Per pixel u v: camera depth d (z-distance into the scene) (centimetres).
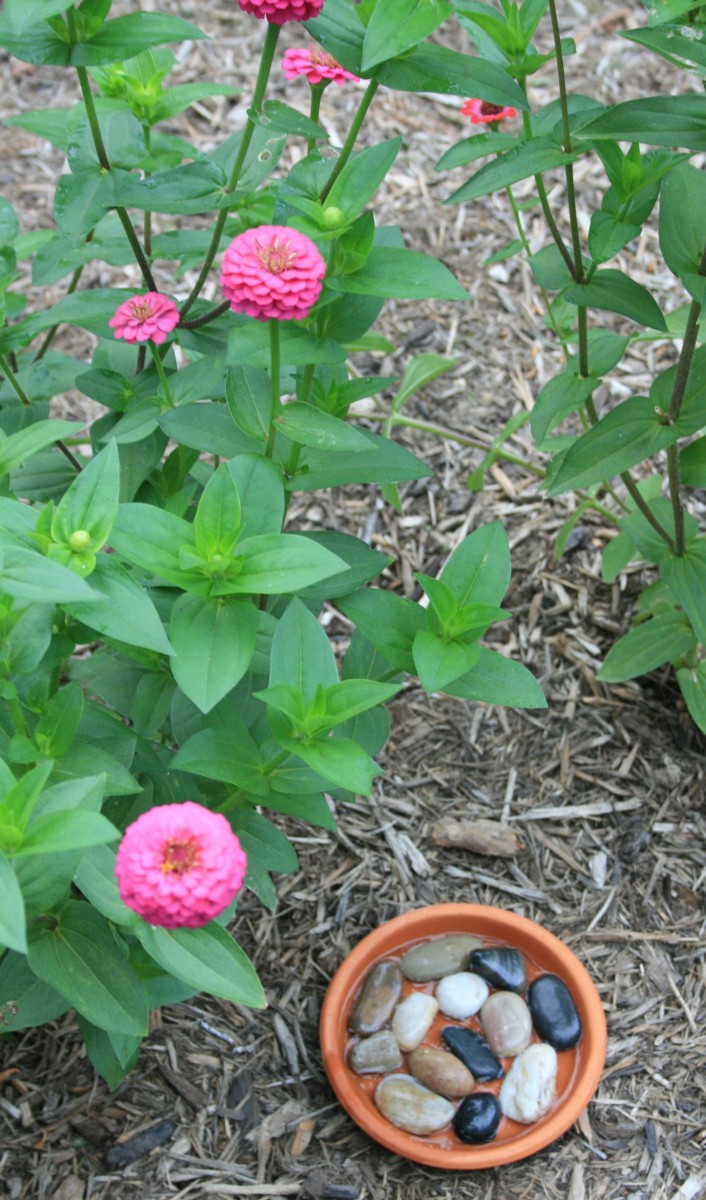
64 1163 130
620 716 152
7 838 109
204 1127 132
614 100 191
